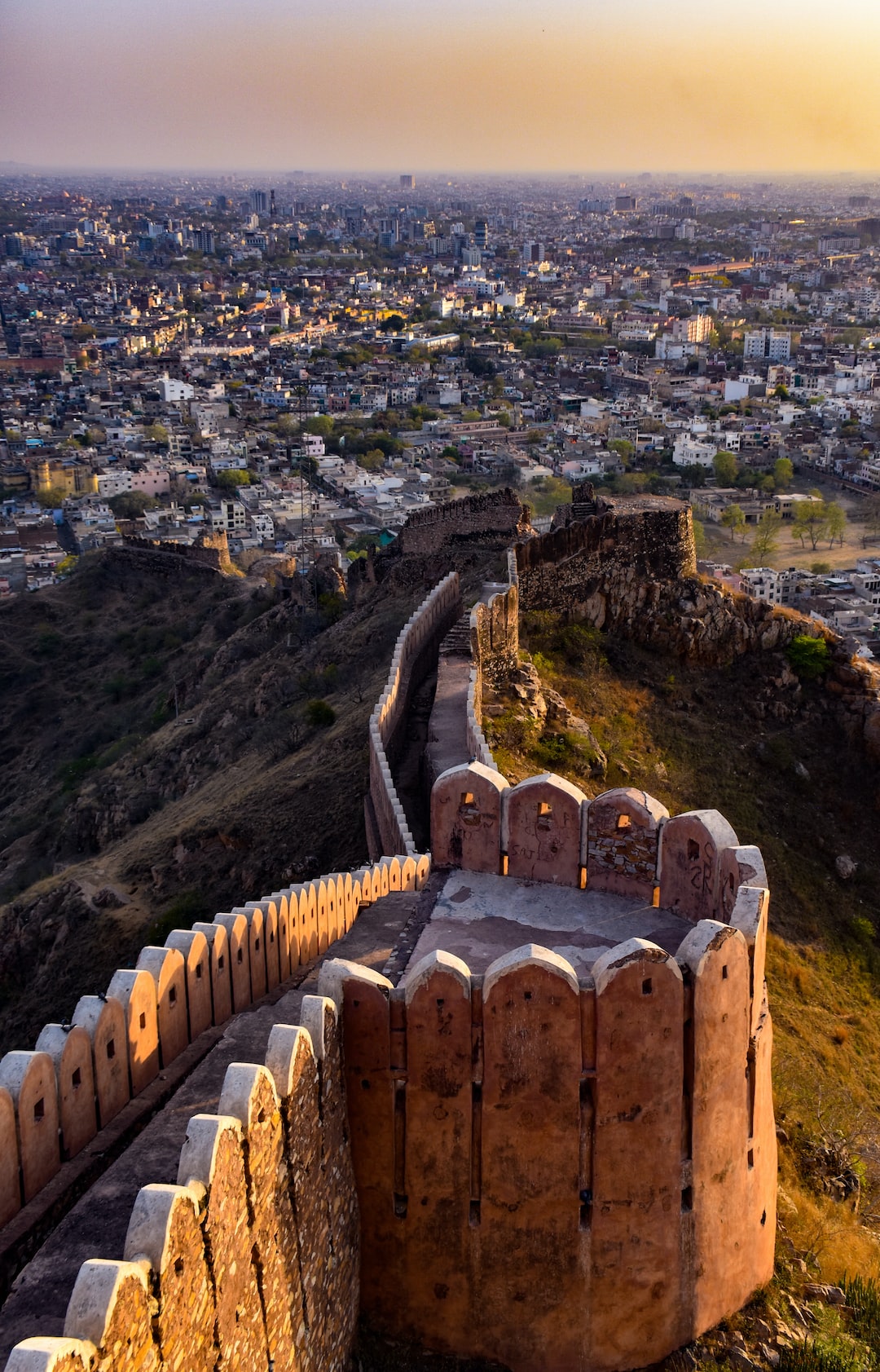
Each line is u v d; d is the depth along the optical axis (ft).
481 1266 56.34
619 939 61.36
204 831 171.42
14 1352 33.68
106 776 249.14
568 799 66.03
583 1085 54.44
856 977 144.46
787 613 189.47
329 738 180.65
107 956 161.89
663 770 164.76
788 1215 72.64
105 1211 44.80
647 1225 55.98
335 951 64.49
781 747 174.60
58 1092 48.78
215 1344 42.52
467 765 68.64
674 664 184.14
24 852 252.01
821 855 163.53
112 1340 36.22
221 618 339.16
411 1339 57.41
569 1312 56.49
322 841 155.12
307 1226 50.39
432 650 159.84
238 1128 44.14
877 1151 91.04
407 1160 55.47
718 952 54.90
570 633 179.32
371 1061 54.85
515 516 220.64
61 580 453.99
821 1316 62.59
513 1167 55.06
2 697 356.38
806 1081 106.42
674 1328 57.88
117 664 356.59
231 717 234.17
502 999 53.31
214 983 60.85
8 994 175.11
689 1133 56.03
